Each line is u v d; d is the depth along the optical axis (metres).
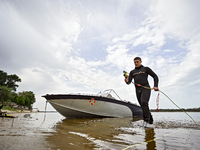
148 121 4.02
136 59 4.55
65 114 8.35
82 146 1.73
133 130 3.20
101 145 1.83
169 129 3.35
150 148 1.73
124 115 9.49
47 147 1.59
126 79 4.59
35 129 2.91
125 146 1.82
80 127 3.66
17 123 3.90
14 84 51.88
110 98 8.51
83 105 7.97
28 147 1.54
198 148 1.74
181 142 2.06
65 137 2.23
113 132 2.92
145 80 4.32
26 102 49.50
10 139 1.87
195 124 4.34
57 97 7.92
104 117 8.62
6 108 23.72
